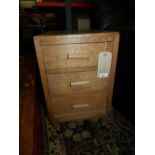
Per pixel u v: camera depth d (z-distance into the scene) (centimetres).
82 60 64
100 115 82
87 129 80
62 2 111
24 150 41
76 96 73
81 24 128
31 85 75
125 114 85
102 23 93
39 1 108
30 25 107
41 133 72
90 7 116
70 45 60
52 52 60
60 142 72
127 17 93
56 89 69
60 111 77
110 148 69
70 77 67
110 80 72
